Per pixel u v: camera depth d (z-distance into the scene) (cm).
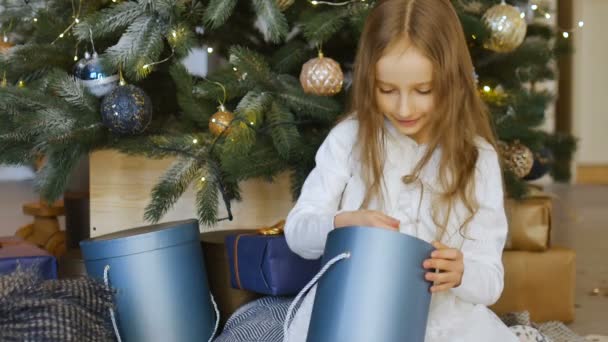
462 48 112
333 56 191
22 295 108
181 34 160
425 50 104
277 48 202
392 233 93
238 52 161
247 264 146
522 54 186
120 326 131
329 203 116
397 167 114
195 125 178
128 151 164
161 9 162
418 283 93
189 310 136
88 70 163
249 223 178
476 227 111
